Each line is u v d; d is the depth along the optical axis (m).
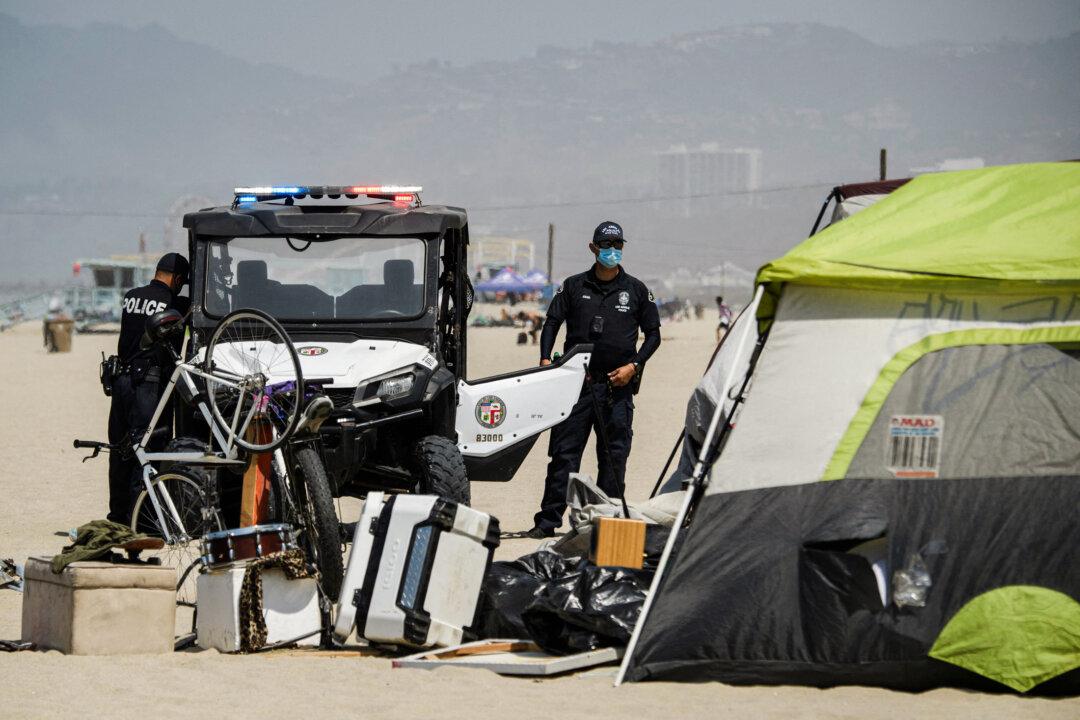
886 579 14.56
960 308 15.19
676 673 14.52
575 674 14.86
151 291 23.09
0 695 13.63
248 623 15.98
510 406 23.97
